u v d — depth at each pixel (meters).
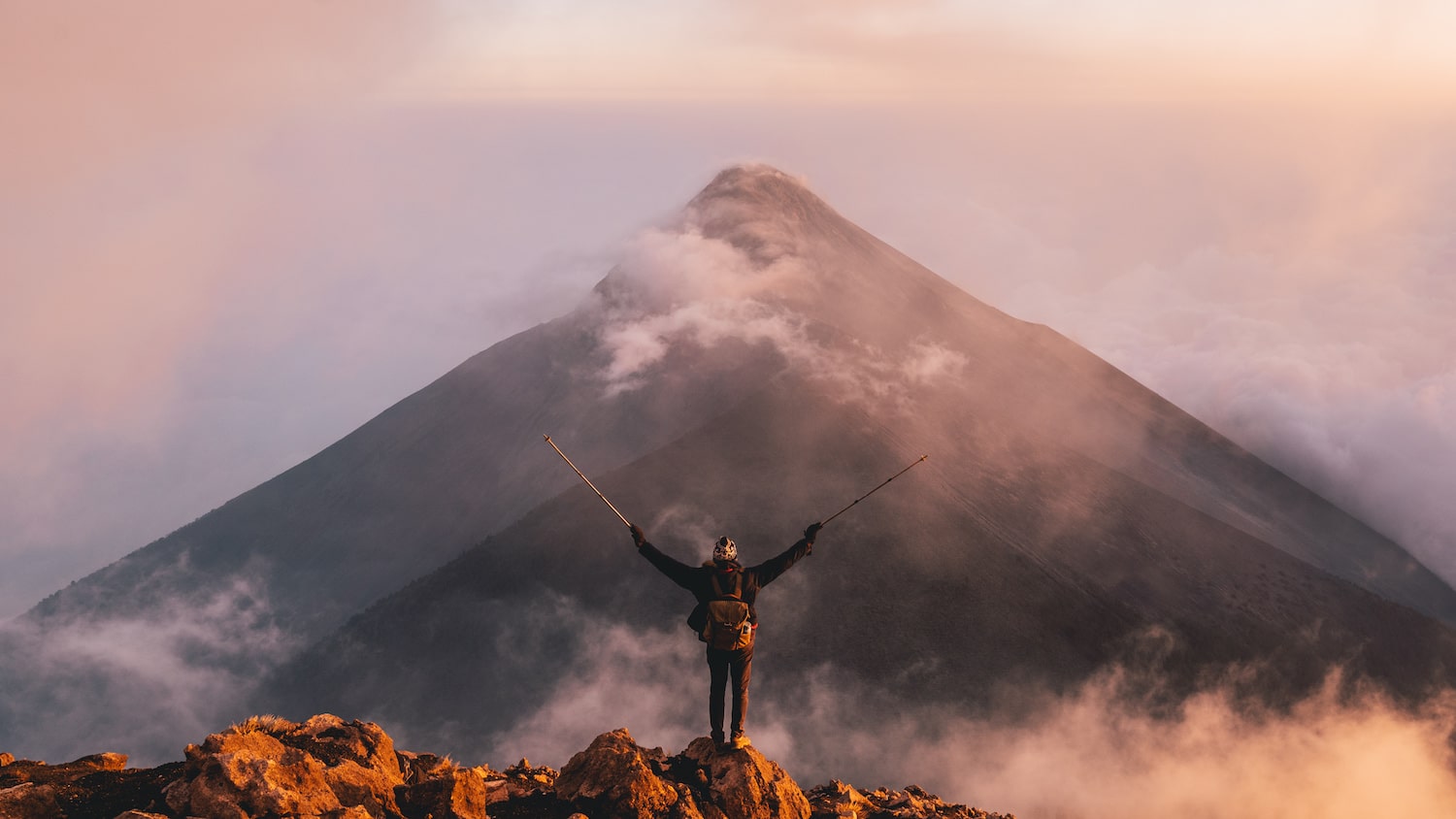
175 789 7.12
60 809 6.99
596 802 8.97
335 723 9.09
